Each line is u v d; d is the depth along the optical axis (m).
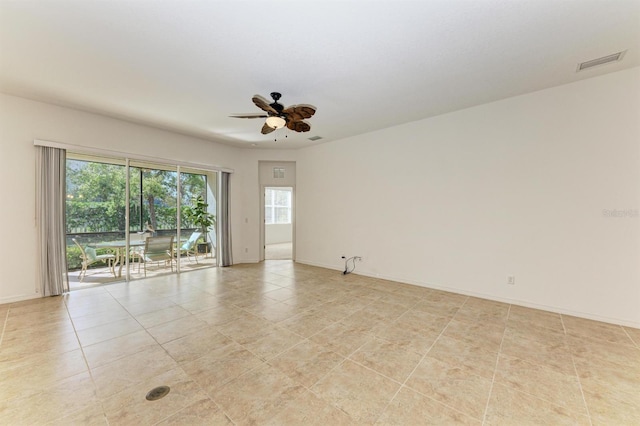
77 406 1.75
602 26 2.19
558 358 2.31
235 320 3.12
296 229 6.58
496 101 3.69
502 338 2.67
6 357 2.31
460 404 1.78
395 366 2.21
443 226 4.23
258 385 1.97
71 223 4.28
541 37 2.34
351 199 5.47
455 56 2.63
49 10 1.99
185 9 1.99
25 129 3.64
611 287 3.00
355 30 2.23
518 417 1.67
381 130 4.97
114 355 2.36
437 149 4.27
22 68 2.84
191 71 2.90
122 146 4.48
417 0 1.90
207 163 5.72
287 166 6.72
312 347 2.51
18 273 3.65
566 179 3.23
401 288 4.38
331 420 1.65
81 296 3.93
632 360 2.27
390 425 1.61
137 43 2.42
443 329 2.88
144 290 4.26
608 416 1.67
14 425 1.60
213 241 6.15
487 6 1.97
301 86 3.25
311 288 4.39
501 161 3.68
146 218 5.04
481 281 3.88
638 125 2.86
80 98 3.60
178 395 1.86
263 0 1.89
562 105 3.24
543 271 3.40
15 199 3.60
